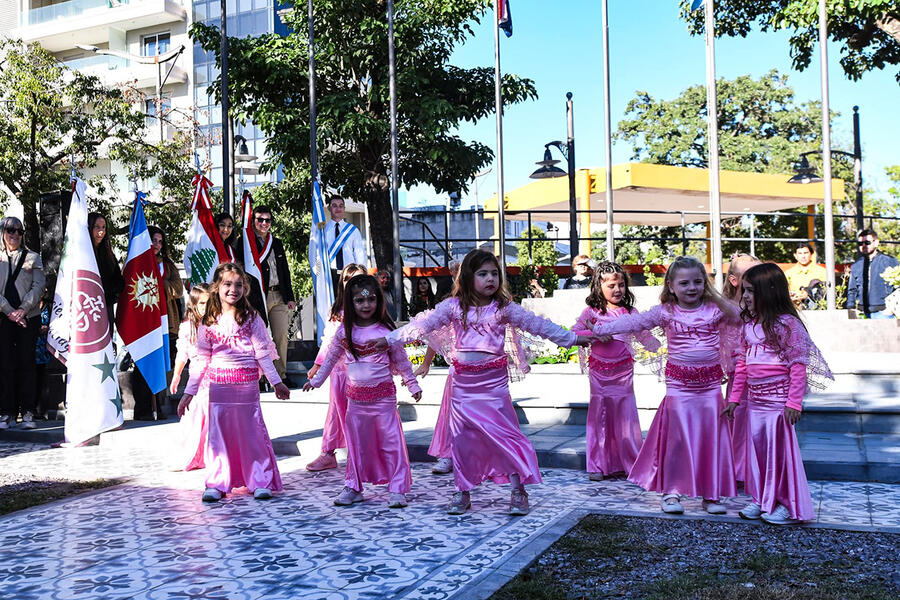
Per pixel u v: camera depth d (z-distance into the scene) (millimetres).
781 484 4574
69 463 7398
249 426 5801
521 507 4984
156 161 23672
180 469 6863
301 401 9094
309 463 6652
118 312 9000
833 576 3625
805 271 12070
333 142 15930
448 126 15477
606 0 12461
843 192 23406
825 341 10289
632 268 20938
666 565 3863
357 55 15320
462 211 17000
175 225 21656
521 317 5105
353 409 5484
